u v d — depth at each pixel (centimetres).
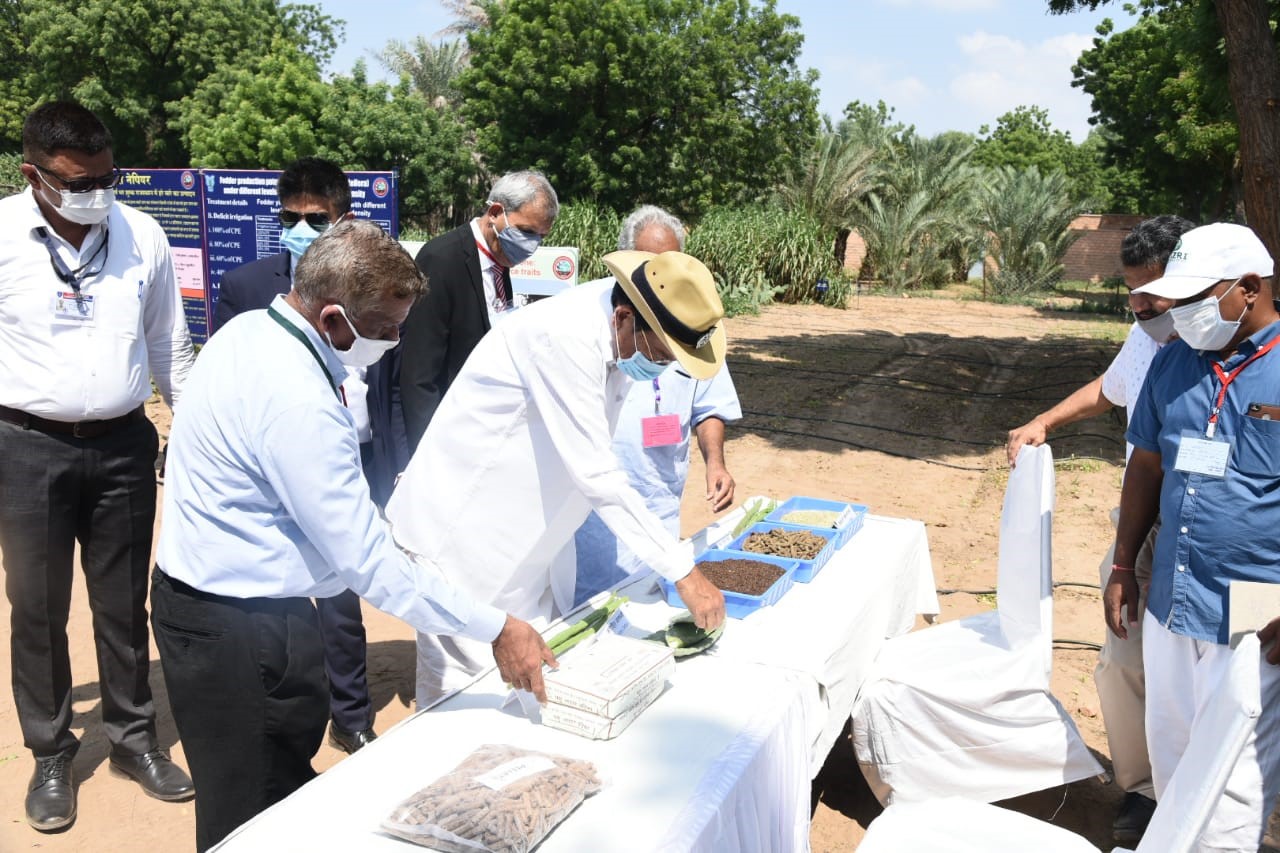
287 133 2567
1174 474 261
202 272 898
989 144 5803
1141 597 303
